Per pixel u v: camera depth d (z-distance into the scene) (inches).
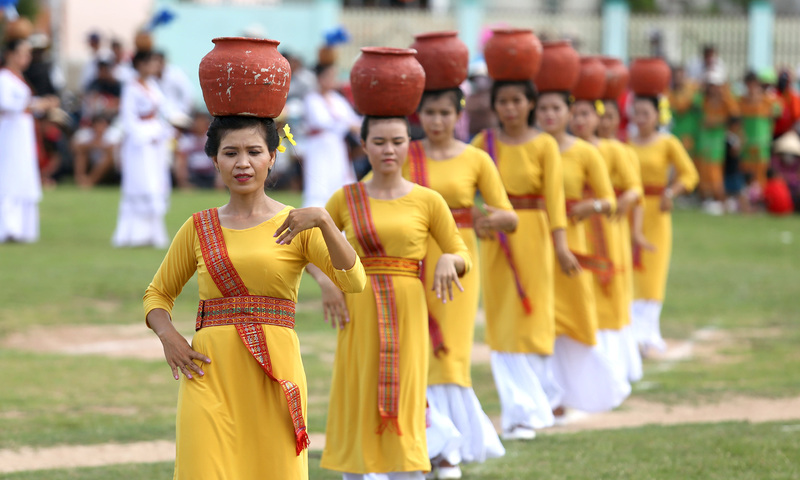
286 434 439.5
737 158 1984.5
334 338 974.4
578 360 772.6
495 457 646.5
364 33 2573.8
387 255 561.3
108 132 2033.7
